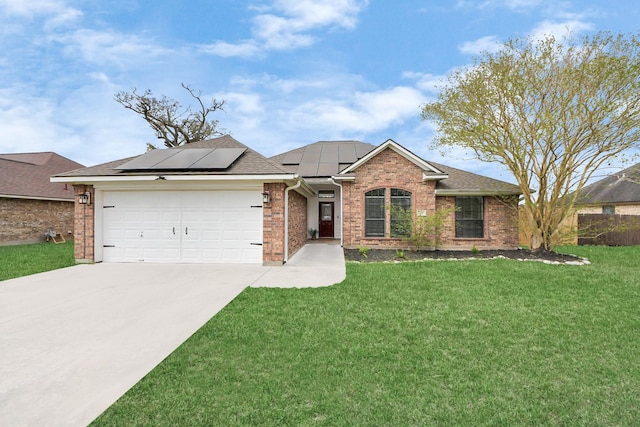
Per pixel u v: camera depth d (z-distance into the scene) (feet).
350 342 14.65
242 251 34.81
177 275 28.96
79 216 35.29
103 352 13.58
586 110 37.83
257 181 33.86
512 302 20.81
